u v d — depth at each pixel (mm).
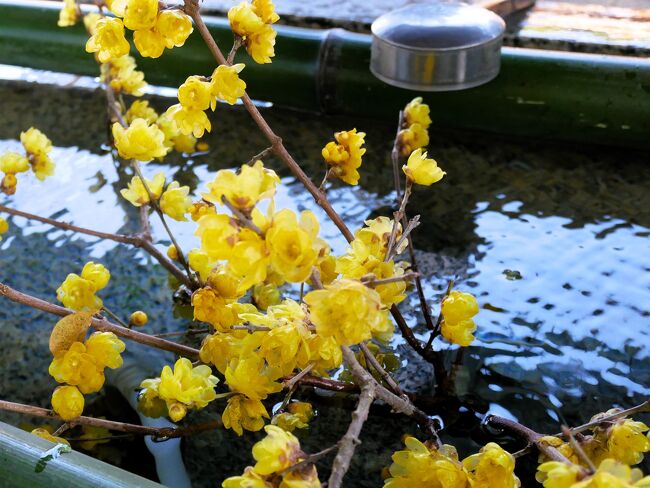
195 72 509
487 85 459
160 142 322
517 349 341
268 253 197
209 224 197
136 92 460
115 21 274
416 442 241
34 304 288
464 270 386
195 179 454
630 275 377
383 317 205
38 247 415
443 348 344
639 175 443
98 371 267
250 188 198
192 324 369
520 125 466
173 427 316
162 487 227
